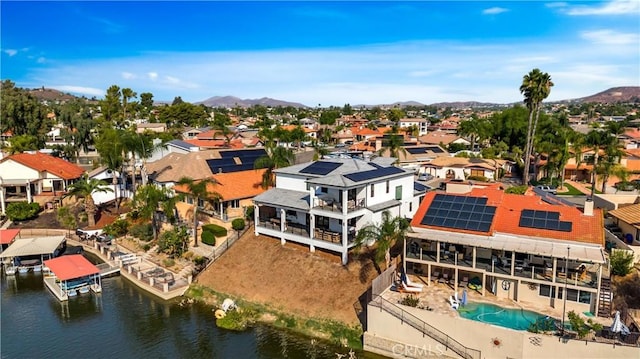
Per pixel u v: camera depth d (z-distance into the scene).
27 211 71.19
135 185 78.44
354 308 40.31
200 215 62.06
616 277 39.03
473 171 94.12
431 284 41.12
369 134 151.25
